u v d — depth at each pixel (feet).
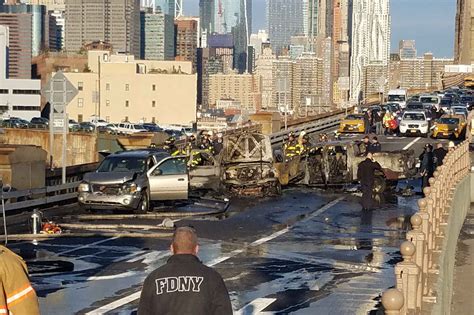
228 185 104.58
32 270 57.82
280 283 54.85
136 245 68.08
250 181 104.37
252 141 105.91
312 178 113.09
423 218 43.09
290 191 110.42
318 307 48.21
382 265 61.36
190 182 102.53
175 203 95.81
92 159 173.58
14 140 199.93
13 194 81.51
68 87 94.12
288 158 112.98
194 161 104.27
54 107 94.53
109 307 47.75
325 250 67.41
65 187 93.40
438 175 64.39
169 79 601.62
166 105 602.44
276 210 91.97
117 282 54.34
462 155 98.78
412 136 192.54
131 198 84.69
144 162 88.43
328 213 89.76
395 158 108.58
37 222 72.43
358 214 89.40
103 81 596.70
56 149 177.58
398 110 244.42
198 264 25.36
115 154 90.12
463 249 82.64
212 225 80.33
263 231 77.10
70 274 56.70
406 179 111.04
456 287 68.08
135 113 599.16
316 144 116.06
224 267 59.88
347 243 70.95
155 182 88.38
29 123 277.03
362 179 93.35
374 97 361.51
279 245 69.51
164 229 76.48
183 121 602.85
